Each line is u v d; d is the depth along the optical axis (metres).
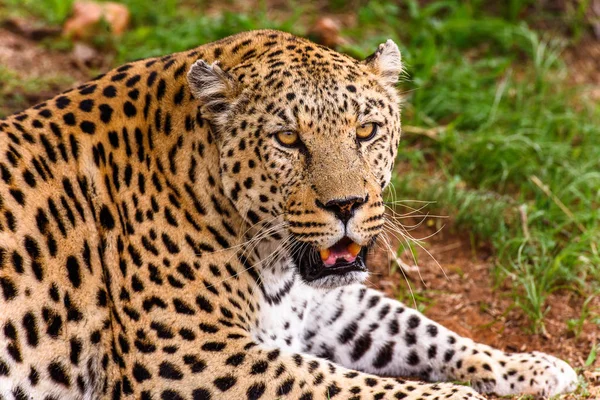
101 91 10.09
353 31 18.83
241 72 9.65
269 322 10.15
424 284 13.06
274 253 9.97
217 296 9.59
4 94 16.25
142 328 9.44
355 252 9.51
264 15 18.98
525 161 15.16
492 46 19.17
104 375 9.62
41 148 9.74
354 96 9.43
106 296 9.65
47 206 9.56
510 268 13.23
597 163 15.46
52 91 16.62
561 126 16.44
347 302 11.25
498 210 14.05
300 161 9.36
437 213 14.38
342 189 9.14
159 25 19.16
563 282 12.99
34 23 19.00
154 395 9.35
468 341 11.27
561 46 19.23
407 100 16.55
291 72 9.44
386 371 11.38
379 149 9.69
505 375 10.84
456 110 16.53
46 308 9.37
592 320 12.15
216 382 9.27
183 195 9.68
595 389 10.78
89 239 9.68
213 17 19.47
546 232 13.62
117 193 9.75
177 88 9.92
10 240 9.32
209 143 9.70
